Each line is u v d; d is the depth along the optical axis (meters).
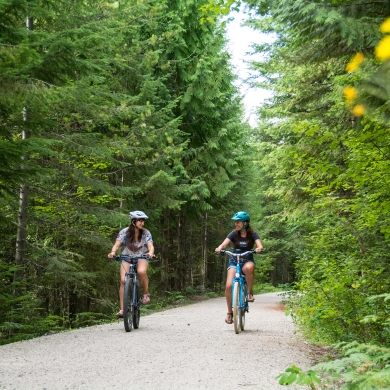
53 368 4.86
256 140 18.88
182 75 18.42
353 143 4.14
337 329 6.43
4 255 13.69
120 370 4.75
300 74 10.41
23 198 11.58
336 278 6.61
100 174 13.34
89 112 11.28
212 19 6.42
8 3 6.47
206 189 17.69
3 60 6.32
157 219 18.64
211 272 34.31
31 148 7.17
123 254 8.21
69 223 13.81
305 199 12.60
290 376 2.65
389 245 6.77
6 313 10.38
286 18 4.80
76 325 14.64
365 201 5.72
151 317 10.41
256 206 30.91
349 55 5.26
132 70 15.81
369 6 4.56
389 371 2.40
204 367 4.89
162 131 15.38
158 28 18.08
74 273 11.92
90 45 8.35
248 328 8.44
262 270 37.06
